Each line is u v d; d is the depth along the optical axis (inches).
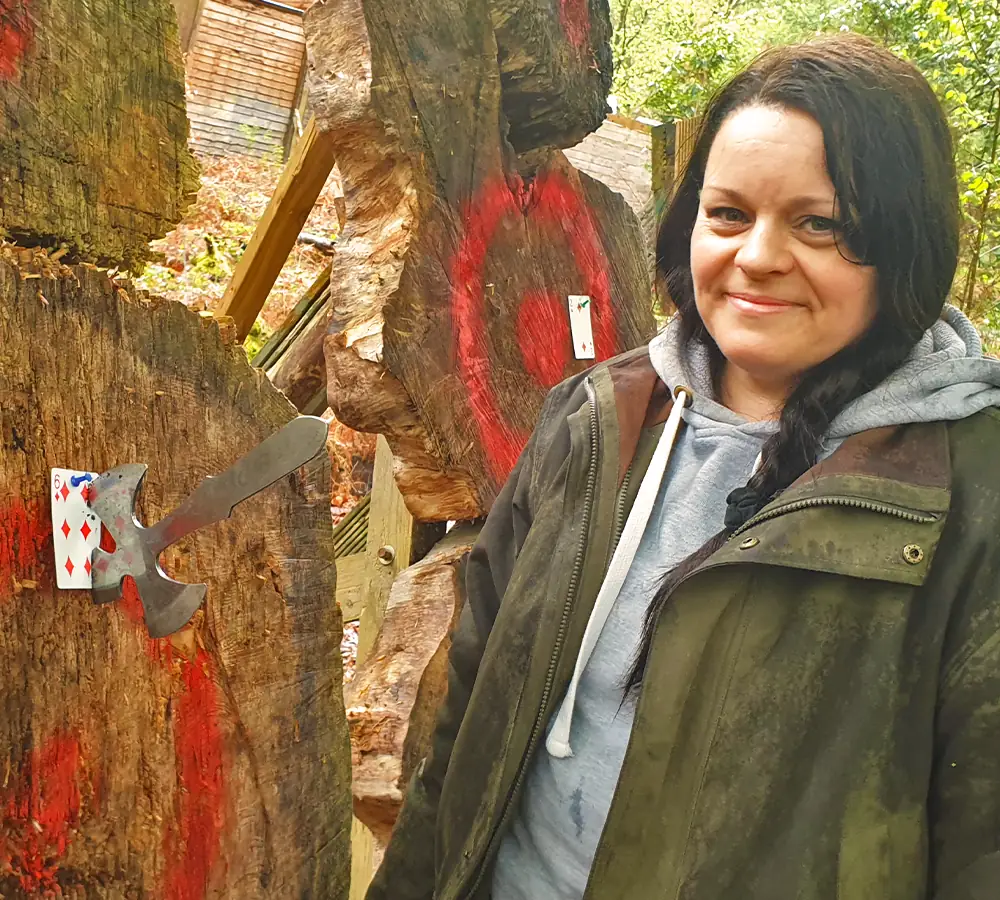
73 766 43.5
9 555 39.9
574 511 41.3
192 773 50.8
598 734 39.7
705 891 33.5
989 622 30.7
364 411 78.9
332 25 78.9
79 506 43.2
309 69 80.9
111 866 45.8
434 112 84.3
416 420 80.0
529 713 40.4
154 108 50.9
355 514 122.7
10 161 41.4
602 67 113.3
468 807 43.2
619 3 323.9
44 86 43.1
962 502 32.0
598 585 39.8
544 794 41.4
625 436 41.0
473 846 42.3
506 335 94.9
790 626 33.6
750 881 33.2
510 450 92.5
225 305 119.6
